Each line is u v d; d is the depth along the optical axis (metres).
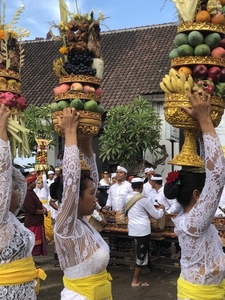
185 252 2.25
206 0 2.31
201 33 2.29
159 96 11.34
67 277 2.27
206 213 2.11
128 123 10.22
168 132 9.66
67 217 2.18
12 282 2.13
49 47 15.53
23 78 14.01
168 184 2.34
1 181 2.06
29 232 2.30
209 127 2.11
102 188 7.97
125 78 12.41
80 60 2.59
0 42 2.35
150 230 5.53
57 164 11.63
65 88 2.56
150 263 5.86
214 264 2.21
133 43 14.01
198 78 2.27
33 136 10.25
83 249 2.24
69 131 2.26
